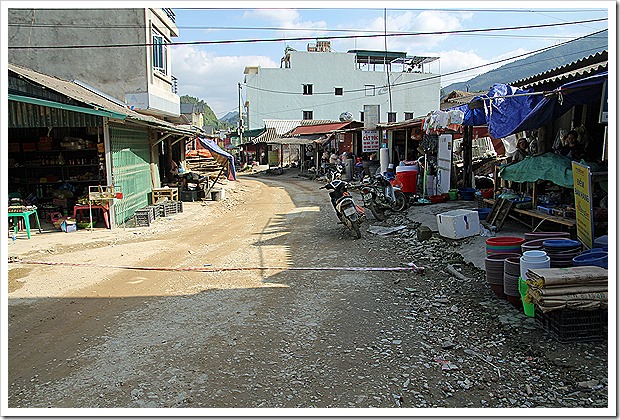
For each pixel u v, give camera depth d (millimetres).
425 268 7645
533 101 7824
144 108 17828
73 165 13234
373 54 52438
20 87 10445
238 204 17922
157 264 8281
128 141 14000
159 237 11148
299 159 38812
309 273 7496
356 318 5445
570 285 4402
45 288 6777
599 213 6773
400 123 19156
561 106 7625
